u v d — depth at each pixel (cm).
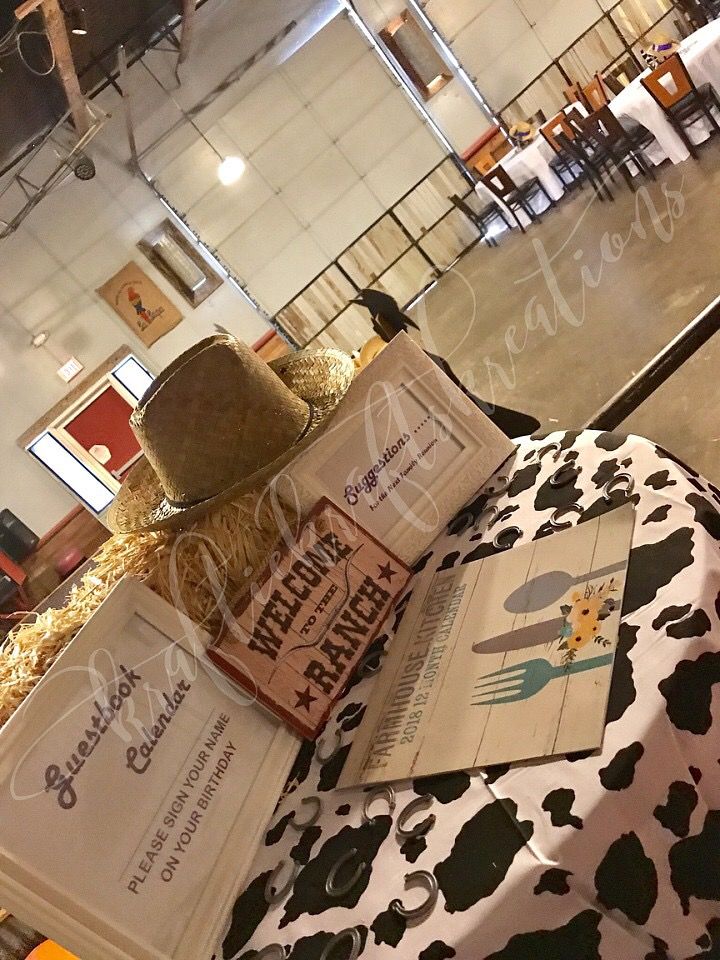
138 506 149
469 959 70
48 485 763
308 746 114
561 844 70
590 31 848
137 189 790
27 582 700
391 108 842
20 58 521
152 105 759
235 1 752
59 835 89
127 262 803
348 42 816
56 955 119
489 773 82
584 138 477
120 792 96
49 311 783
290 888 91
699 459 209
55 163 735
